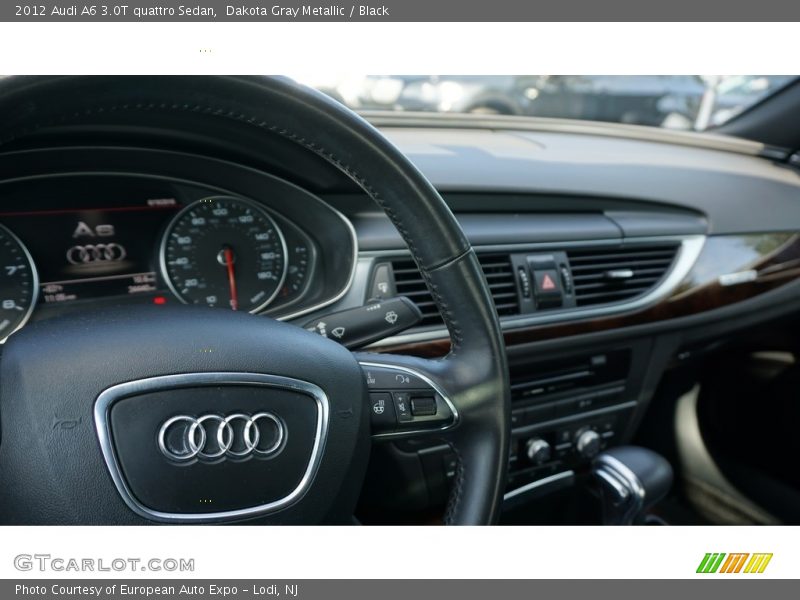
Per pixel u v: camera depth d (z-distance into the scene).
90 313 0.68
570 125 1.92
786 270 1.65
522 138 1.77
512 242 1.32
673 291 1.50
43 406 0.60
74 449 0.60
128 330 0.65
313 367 0.69
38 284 1.05
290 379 0.67
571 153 1.63
